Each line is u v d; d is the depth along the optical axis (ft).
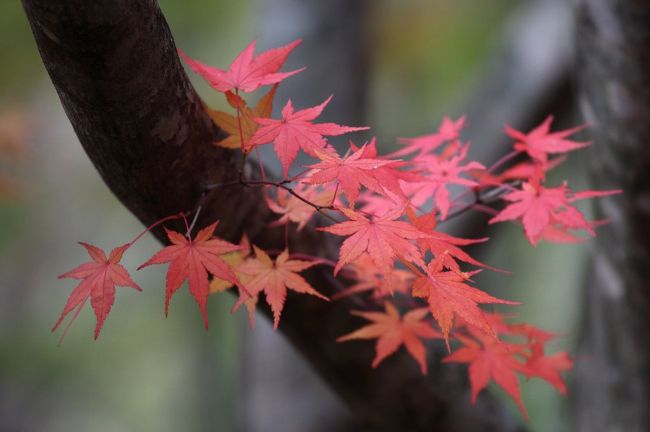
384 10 13.43
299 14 7.00
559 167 10.12
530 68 6.66
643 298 4.46
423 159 3.89
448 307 3.33
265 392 6.50
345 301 3.91
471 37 13.75
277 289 3.53
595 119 4.32
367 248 3.33
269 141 3.40
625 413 4.73
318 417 6.38
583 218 3.67
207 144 3.55
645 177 4.25
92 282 3.36
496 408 4.34
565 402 5.80
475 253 6.58
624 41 4.15
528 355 3.94
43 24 3.22
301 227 3.68
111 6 3.20
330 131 3.41
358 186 3.33
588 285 5.11
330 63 6.88
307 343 4.01
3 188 6.79
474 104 6.93
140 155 3.46
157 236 3.73
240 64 3.57
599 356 4.81
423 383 4.10
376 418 4.20
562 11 6.73
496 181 3.79
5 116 6.89
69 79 3.31
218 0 12.67
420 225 3.43
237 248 3.37
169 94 3.41
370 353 4.01
